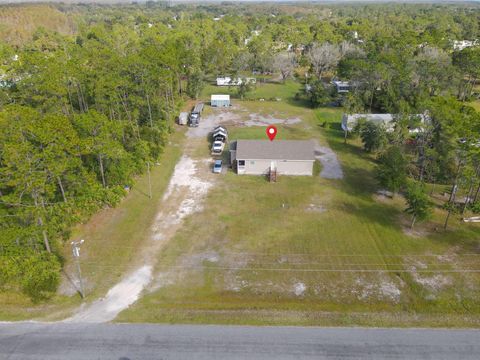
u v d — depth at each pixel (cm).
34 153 2291
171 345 1867
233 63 8138
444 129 3456
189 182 3622
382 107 5700
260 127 5128
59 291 2252
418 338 1906
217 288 2300
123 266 2484
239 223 2975
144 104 4447
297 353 1823
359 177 3741
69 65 3800
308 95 6381
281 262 2538
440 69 5941
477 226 2928
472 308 2130
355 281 2361
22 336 1912
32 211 2275
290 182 3631
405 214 3092
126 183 3334
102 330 1959
